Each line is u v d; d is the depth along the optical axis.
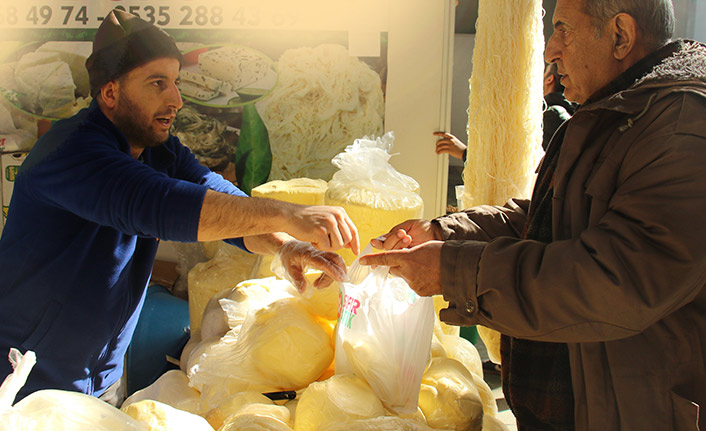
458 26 2.38
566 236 1.13
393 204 1.72
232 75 1.76
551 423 1.18
